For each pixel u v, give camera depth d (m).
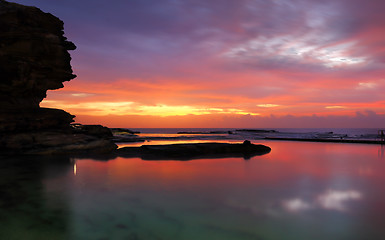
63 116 17.17
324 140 30.22
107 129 26.91
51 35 15.64
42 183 7.59
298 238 4.00
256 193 6.62
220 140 32.47
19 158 12.73
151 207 5.45
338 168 10.70
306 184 7.70
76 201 5.82
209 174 9.20
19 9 14.46
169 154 15.35
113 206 5.47
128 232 4.18
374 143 26.95
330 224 4.57
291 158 14.16
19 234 4.07
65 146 14.90
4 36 13.83
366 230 4.30
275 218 4.84
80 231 4.20
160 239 3.94
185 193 6.57
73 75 17.91
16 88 14.75
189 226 4.44
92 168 10.29
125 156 14.39
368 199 6.09
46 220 4.66
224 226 4.47
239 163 12.12
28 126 14.97
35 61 15.16
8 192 6.55
